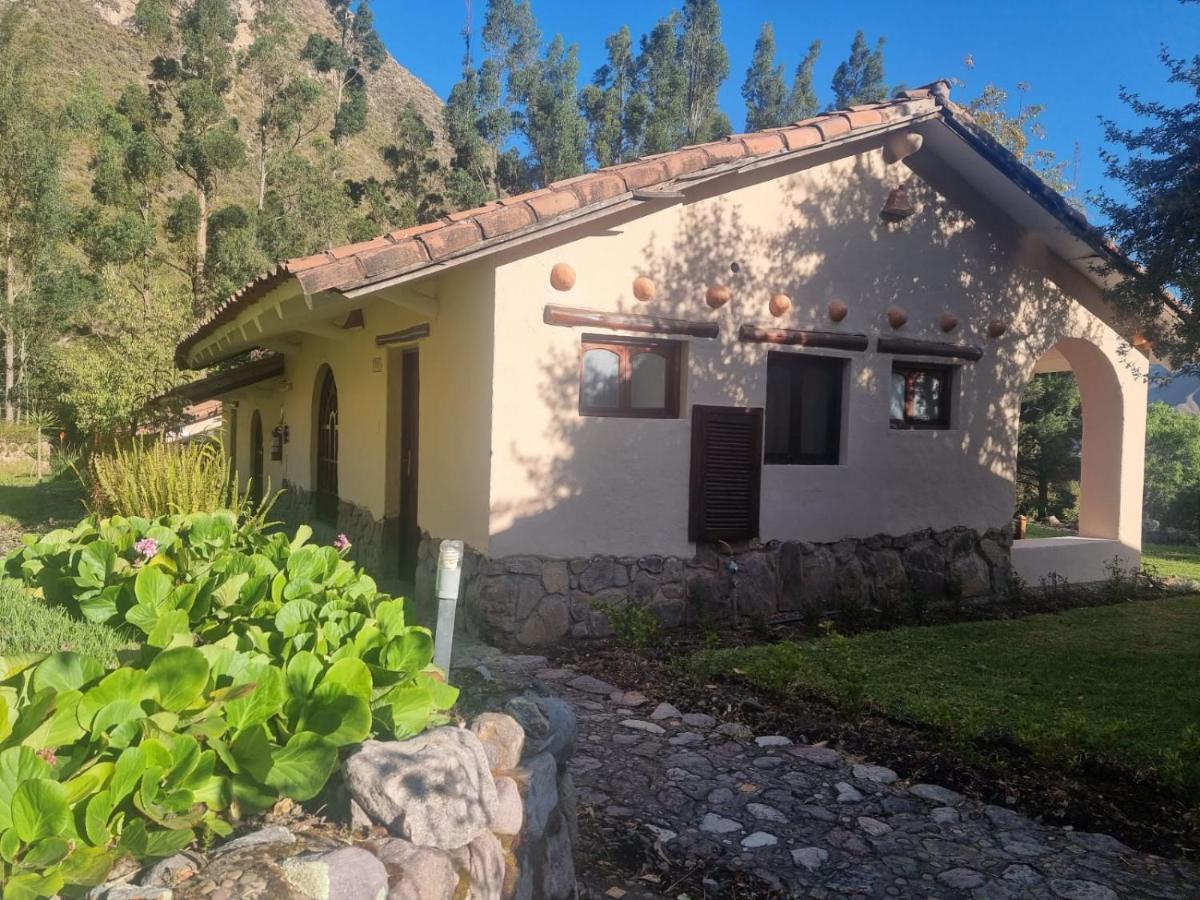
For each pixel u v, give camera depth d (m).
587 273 6.43
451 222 5.84
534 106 47.31
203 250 33.97
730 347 7.07
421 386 7.34
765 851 3.41
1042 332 9.01
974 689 5.46
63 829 1.91
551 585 6.34
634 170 6.24
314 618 3.16
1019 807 3.82
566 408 6.38
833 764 4.20
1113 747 4.27
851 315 7.73
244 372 12.66
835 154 7.54
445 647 3.55
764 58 50.81
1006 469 8.84
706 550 7.04
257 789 2.26
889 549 8.07
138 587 3.42
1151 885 3.20
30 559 4.26
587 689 5.25
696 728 4.65
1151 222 6.59
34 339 31.41
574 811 3.15
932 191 8.18
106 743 2.16
